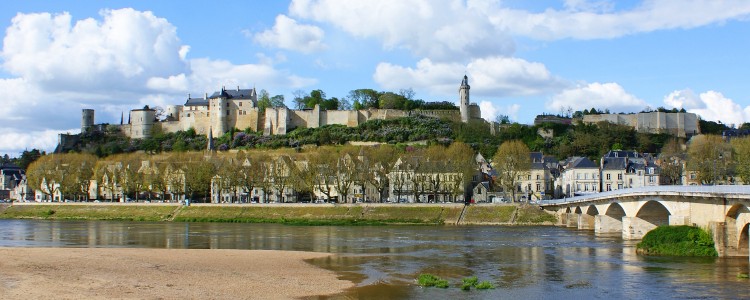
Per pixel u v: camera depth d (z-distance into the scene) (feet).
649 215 360.28
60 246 333.01
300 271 242.37
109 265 245.45
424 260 277.03
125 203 621.31
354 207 547.08
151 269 238.07
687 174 626.23
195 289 200.13
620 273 238.07
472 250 315.17
